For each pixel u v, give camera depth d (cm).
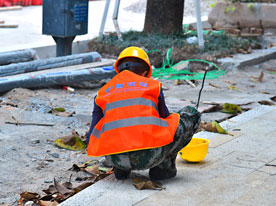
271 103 841
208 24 1828
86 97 884
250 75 1134
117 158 429
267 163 502
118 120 421
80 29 1083
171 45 1218
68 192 462
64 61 1009
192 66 1148
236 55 1268
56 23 1055
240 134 610
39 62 966
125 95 429
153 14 1338
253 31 1557
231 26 1599
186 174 471
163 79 1064
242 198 409
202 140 519
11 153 577
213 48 1255
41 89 898
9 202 455
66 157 584
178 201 403
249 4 1573
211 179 456
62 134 662
